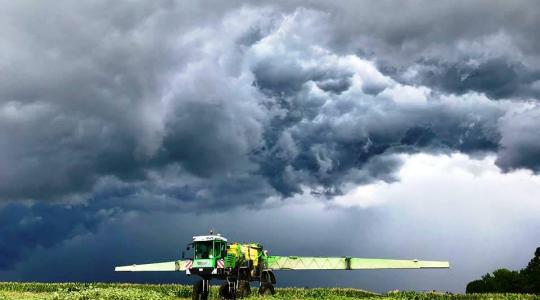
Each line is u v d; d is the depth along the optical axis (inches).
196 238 1658.5
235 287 1663.4
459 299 1674.5
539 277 2714.1
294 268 1861.5
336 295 1752.0
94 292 1780.3
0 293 1884.8
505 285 2785.4
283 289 2065.7
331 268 1839.3
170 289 2201.0
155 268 1867.6
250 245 1835.6
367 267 1824.6
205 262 1632.6
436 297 1731.1
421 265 1791.3
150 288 2258.9
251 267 1776.6
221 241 1656.0
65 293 1779.0
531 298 1707.7
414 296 1748.3
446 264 1798.7
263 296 1622.8
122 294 1734.7
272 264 1871.3
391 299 1675.7
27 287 2258.9
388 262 1815.9
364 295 1871.3
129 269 1878.7
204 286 1657.2
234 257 1670.8
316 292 1833.2
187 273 1662.2
